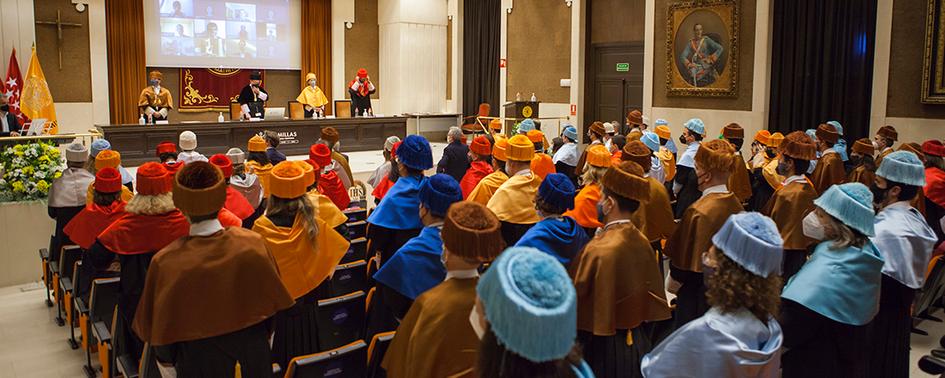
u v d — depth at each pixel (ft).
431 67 64.80
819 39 38.55
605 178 11.07
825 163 23.30
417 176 15.30
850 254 9.63
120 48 53.93
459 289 8.41
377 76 65.82
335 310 13.07
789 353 10.12
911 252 11.77
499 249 8.30
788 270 16.84
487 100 62.85
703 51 43.65
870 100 37.09
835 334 9.67
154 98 47.09
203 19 57.41
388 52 64.23
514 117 51.70
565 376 5.11
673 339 8.05
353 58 64.28
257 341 10.16
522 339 4.74
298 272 12.34
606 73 53.11
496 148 19.31
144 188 12.27
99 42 52.47
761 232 7.71
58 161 25.59
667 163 26.99
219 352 9.85
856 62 37.29
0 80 44.24
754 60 41.09
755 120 41.34
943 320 20.40
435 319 8.27
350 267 15.52
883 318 11.84
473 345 8.27
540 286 4.83
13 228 24.20
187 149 25.88
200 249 9.71
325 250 12.70
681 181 23.77
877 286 9.73
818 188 23.38
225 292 9.69
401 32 62.85
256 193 19.06
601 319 10.51
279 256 12.21
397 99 63.72
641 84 50.57
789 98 40.22
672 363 7.99
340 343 13.32
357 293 13.42
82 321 16.44
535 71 57.16
